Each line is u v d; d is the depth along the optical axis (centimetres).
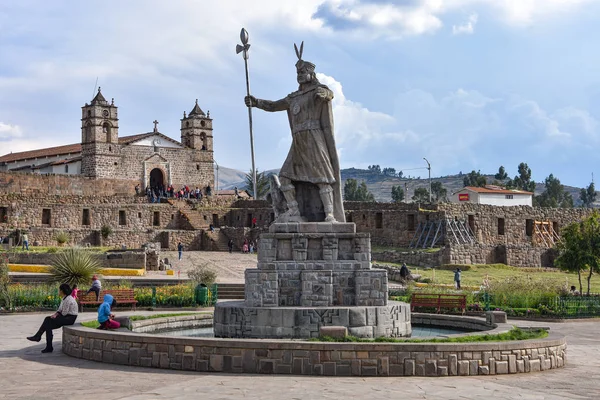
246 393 1423
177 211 8612
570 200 16312
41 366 1783
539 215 7844
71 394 1416
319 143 2167
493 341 1786
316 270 2064
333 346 1642
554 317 3503
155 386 1499
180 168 10412
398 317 2078
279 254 2094
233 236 7900
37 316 3312
